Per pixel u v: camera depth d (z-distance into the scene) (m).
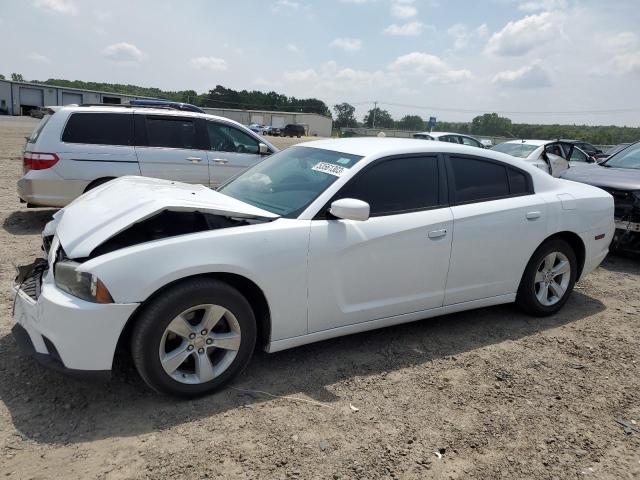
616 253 7.32
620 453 2.85
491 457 2.75
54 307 2.77
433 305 4.02
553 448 2.86
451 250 3.96
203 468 2.52
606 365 3.88
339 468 2.59
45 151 6.86
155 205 3.10
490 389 3.44
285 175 3.99
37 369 3.33
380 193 3.74
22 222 7.50
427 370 3.65
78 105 7.41
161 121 7.60
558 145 12.48
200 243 2.99
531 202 4.41
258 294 3.27
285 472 2.53
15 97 57.09
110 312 2.75
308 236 3.34
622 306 5.19
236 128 8.30
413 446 2.80
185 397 3.05
